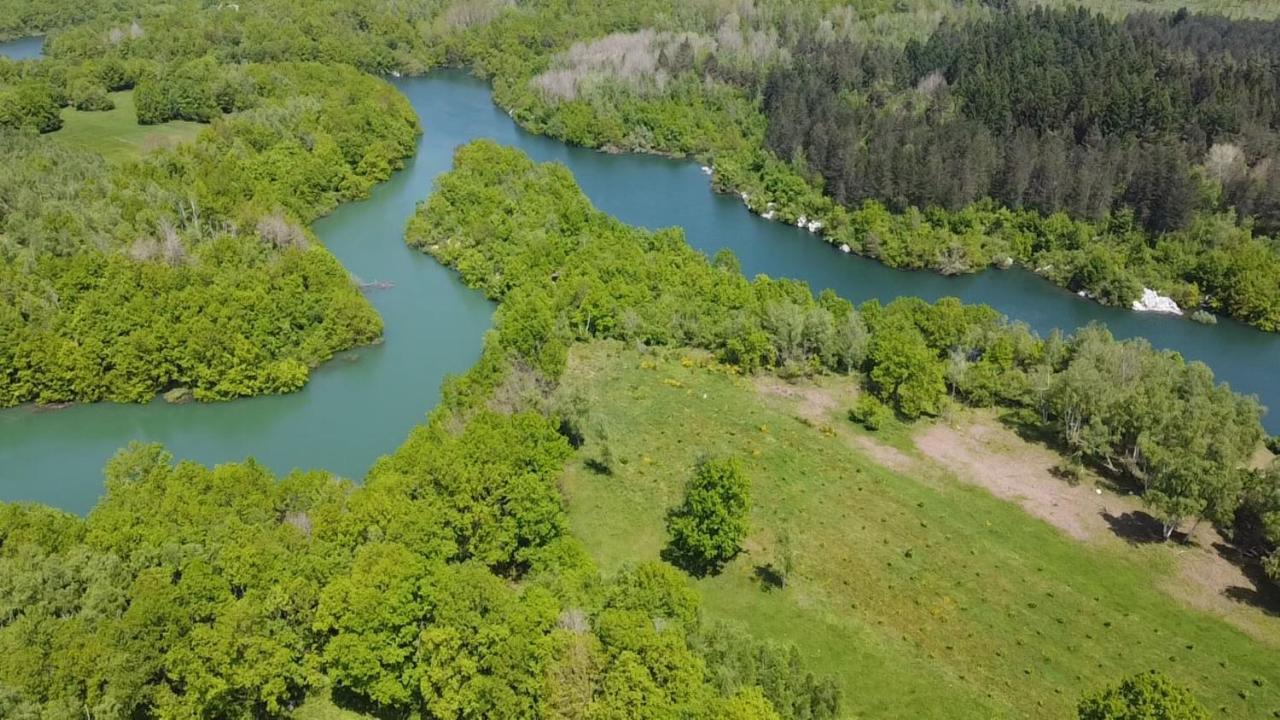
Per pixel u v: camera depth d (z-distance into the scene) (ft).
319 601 238.48
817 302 516.32
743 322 466.29
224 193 556.10
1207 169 651.25
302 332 470.39
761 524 344.90
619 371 453.58
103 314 433.89
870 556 331.98
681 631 238.27
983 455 407.23
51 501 369.91
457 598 229.86
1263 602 320.70
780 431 411.34
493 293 535.19
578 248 557.74
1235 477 346.13
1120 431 392.68
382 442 410.93
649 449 388.98
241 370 437.99
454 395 387.34
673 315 491.72
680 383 445.37
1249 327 577.84
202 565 238.89
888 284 629.92
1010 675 279.90
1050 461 404.77
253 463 310.24
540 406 372.17
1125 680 223.10
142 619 217.36
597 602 255.50
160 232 489.26
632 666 212.84
